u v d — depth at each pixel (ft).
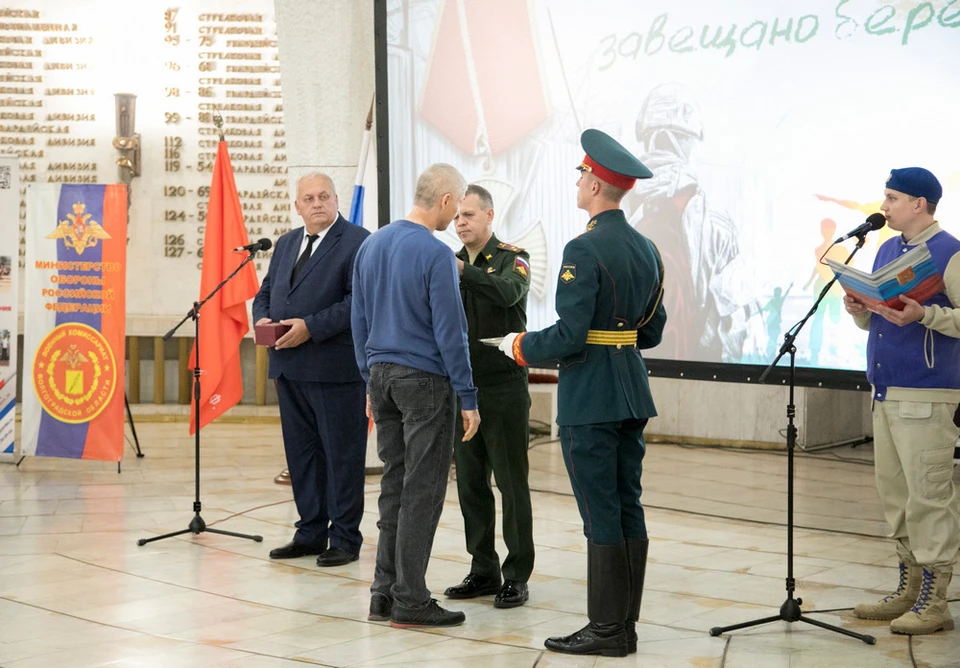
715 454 27.45
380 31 21.61
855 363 17.42
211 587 14.66
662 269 12.37
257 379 33.50
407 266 12.63
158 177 33.65
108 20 33.42
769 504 21.11
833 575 15.58
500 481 13.79
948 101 16.40
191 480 22.99
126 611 13.50
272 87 33.68
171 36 33.50
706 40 18.69
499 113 20.84
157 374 33.27
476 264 14.14
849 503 21.26
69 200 23.13
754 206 18.37
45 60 33.45
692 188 18.99
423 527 12.76
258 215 33.73
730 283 18.69
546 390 28.96
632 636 11.98
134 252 33.68
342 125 23.39
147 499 20.85
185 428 30.66
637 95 19.47
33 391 23.58
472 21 20.93
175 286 33.78
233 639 12.35
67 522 18.72
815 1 17.53
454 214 13.20
